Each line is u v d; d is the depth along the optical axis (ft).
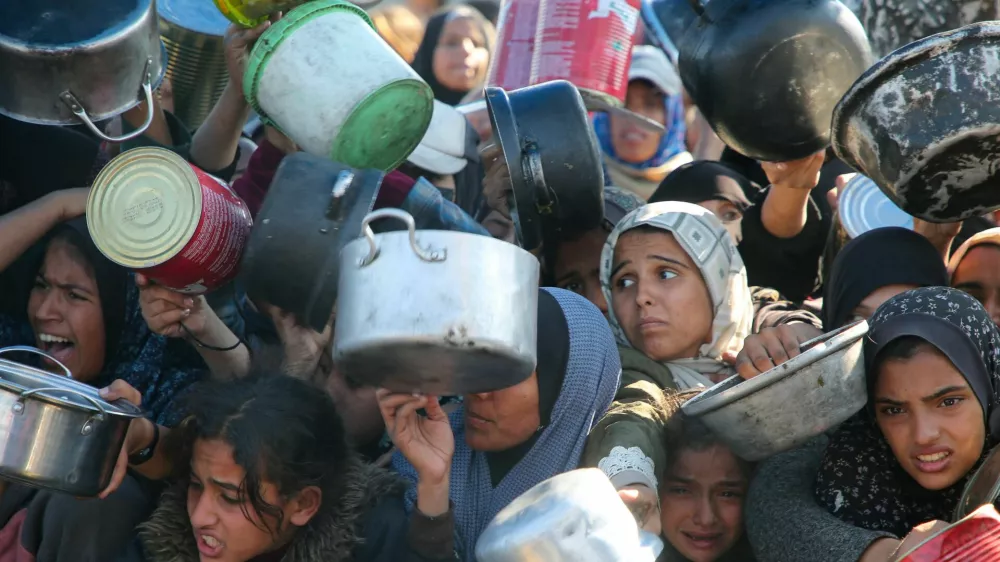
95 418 11.00
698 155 20.85
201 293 12.37
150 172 12.10
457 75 22.09
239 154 16.69
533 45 15.44
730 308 13.34
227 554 11.30
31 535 12.53
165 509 11.75
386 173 13.20
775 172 15.03
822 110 13.69
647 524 11.32
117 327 14.17
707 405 11.35
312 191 11.87
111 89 13.02
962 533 9.67
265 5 13.08
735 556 12.50
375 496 12.04
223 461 11.18
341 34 12.71
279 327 13.25
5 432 10.80
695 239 13.25
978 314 11.40
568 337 12.51
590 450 12.20
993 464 10.75
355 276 10.23
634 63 19.33
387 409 11.43
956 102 11.79
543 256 14.61
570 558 9.90
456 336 9.93
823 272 15.90
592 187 13.65
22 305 14.47
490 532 10.15
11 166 15.08
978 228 15.47
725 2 13.96
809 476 12.00
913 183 12.21
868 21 15.28
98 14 13.00
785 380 11.07
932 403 11.09
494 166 15.15
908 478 11.68
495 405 12.18
